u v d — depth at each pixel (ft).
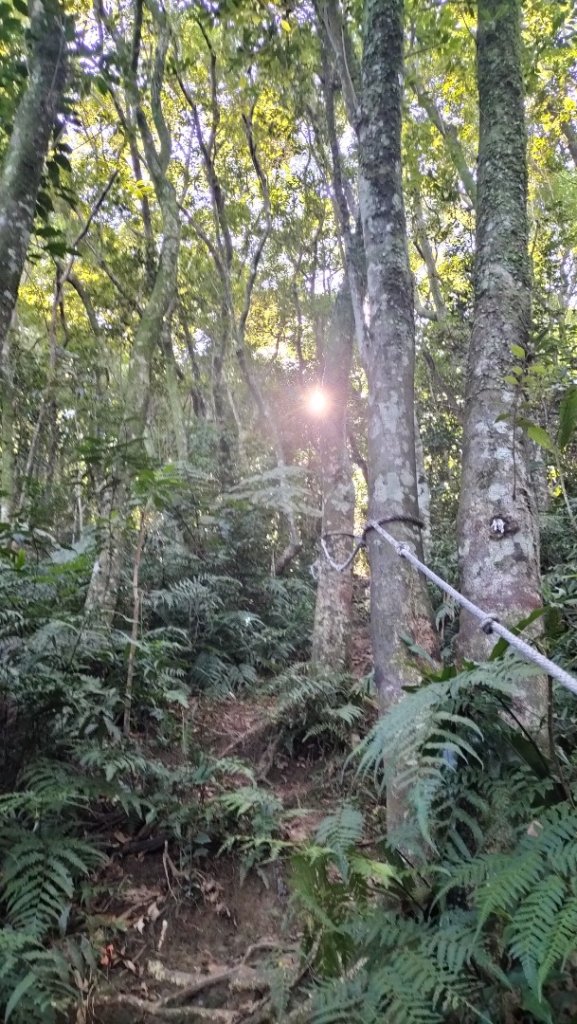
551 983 5.27
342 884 6.53
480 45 13.79
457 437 33.04
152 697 12.35
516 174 12.30
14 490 23.93
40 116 12.98
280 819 11.37
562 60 29.66
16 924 7.85
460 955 5.30
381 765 11.78
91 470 18.49
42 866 8.32
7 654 10.65
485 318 11.14
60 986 7.76
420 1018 5.04
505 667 5.99
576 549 15.15
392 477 10.48
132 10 29.73
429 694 6.18
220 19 24.09
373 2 13.07
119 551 16.19
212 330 45.37
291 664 21.21
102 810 11.19
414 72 29.27
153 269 36.14
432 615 9.93
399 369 11.10
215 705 16.81
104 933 8.98
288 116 35.37
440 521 31.83
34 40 13.62
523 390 10.48
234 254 46.11
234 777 13.47
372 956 5.86
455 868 5.77
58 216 34.81
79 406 29.63
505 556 9.20
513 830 6.10
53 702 10.12
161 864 10.46
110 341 40.68
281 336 49.96
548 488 22.17
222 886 10.32
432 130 34.27
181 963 9.02
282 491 22.80
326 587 18.17
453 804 6.67
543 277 30.55
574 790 6.43
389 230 11.85
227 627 20.15
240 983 8.46
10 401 25.79
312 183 39.52
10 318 11.86
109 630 12.40
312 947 7.37
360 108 12.79
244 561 24.03
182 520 21.68
